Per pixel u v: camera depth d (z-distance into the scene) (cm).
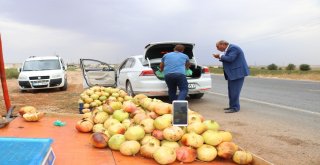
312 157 500
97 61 1219
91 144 459
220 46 872
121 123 508
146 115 503
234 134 642
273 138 613
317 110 954
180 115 446
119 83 1219
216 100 1198
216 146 422
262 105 1060
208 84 1066
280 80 2544
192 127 436
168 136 427
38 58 1756
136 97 621
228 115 865
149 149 404
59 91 1633
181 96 909
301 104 1084
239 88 905
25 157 301
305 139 608
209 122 458
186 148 407
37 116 586
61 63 1758
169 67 909
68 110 921
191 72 1035
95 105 768
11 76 3366
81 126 513
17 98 1255
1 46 612
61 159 394
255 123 753
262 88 1733
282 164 466
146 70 998
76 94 1434
